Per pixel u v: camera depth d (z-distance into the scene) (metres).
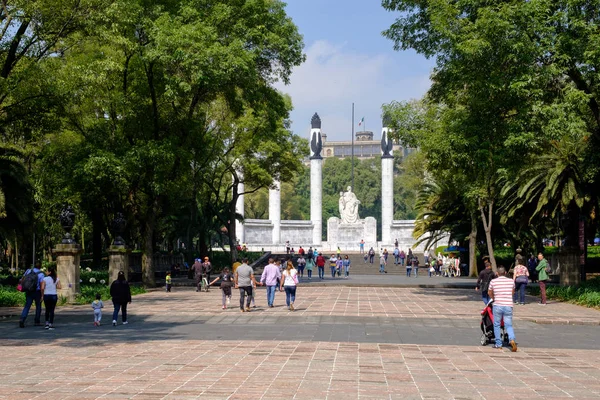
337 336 17.72
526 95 27.11
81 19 29.03
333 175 131.50
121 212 40.84
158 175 35.72
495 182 36.94
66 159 35.59
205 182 49.31
